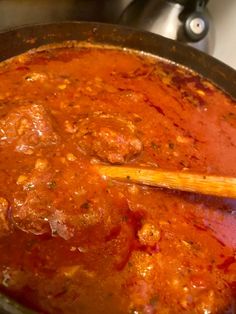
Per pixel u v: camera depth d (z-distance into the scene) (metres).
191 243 0.20
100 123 0.22
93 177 0.20
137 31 0.30
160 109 0.27
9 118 0.20
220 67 0.30
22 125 0.20
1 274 0.17
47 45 0.28
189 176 0.20
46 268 0.18
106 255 0.19
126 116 0.25
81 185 0.20
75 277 0.18
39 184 0.19
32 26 0.26
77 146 0.21
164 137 0.25
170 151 0.24
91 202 0.19
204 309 0.18
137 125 0.25
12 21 0.33
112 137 0.21
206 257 0.20
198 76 0.31
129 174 0.20
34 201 0.19
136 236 0.20
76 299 0.17
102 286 0.18
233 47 0.43
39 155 0.20
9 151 0.20
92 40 0.30
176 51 0.31
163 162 0.23
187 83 0.30
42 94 0.24
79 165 0.21
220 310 0.18
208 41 0.34
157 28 0.33
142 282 0.18
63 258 0.18
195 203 0.22
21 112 0.20
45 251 0.18
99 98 0.25
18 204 0.18
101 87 0.27
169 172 0.20
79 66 0.28
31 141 0.20
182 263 0.19
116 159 0.21
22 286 0.17
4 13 0.32
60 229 0.19
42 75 0.25
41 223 0.18
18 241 0.18
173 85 0.29
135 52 0.31
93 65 0.28
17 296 0.17
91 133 0.21
